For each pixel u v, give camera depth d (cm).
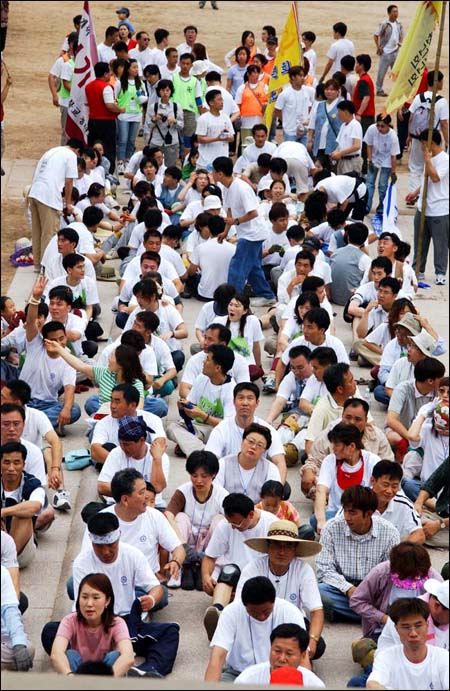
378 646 895
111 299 1872
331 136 2405
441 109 2297
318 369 1311
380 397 1459
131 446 1114
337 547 1037
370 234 1997
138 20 3972
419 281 1994
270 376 1521
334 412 1255
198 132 2397
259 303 1841
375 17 4219
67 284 1652
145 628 966
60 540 1177
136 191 2055
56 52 3575
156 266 1670
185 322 1777
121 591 962
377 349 1576
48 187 1895
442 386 1198
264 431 1123
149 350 1391
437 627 890
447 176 1942
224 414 1334
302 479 1227
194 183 2133
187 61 2561
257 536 1024
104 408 1303
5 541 963
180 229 1922
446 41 3950
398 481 1080
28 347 1373
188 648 1002
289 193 2195
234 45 3741
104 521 936
